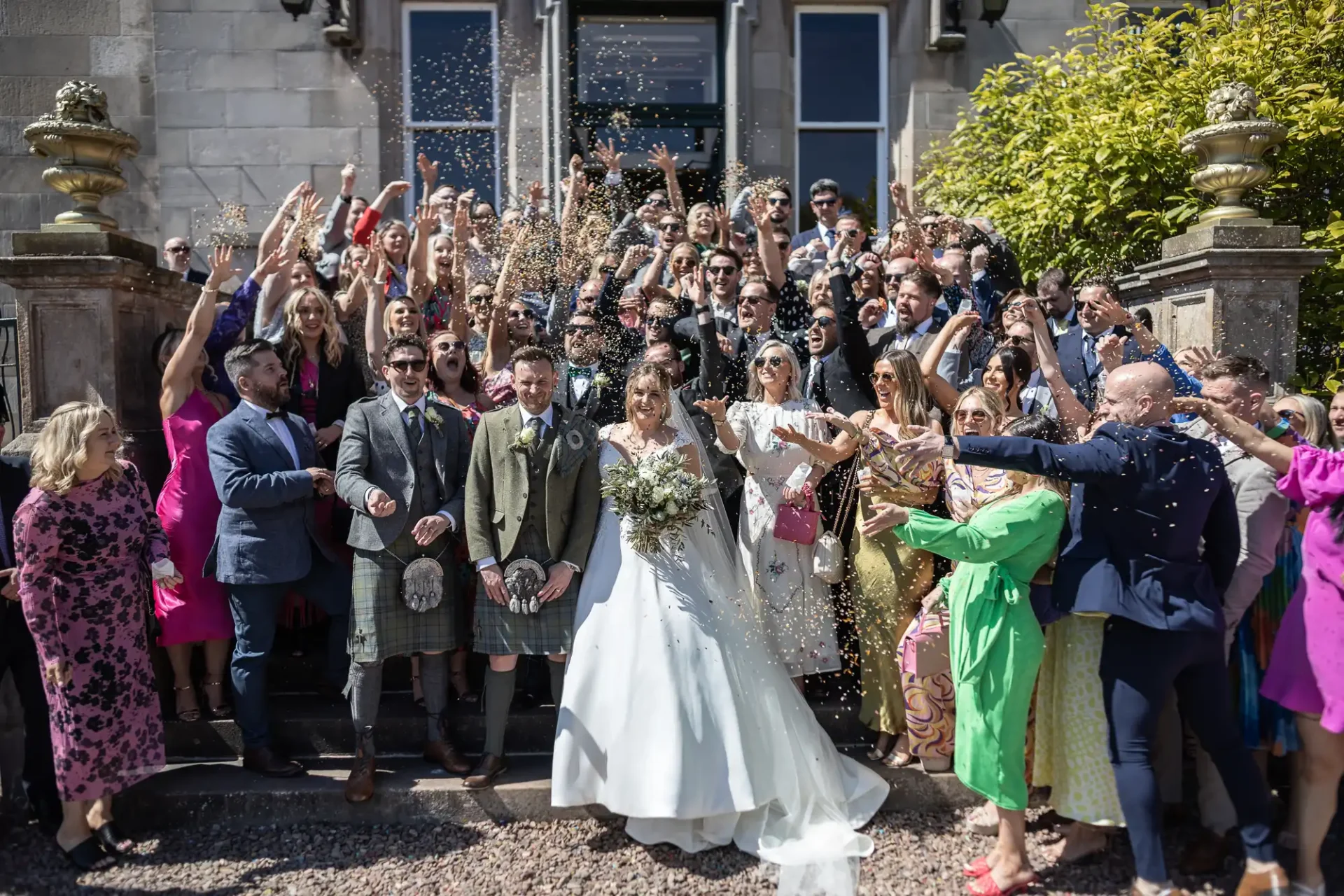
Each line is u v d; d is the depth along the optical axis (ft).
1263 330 14.58
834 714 14.20
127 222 27.40
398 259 19.44
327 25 27.04
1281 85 18.07
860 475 12.19
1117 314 13.61
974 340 16.75
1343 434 12.20
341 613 14.14
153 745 12.32
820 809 12.40
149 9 27.32
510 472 12.95
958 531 10.65
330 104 27.12
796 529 13.26
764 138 27.91
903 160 28.14
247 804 12.81
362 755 12.85
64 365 14.34
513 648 12.87
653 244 21.30
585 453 13.12
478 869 11.68
